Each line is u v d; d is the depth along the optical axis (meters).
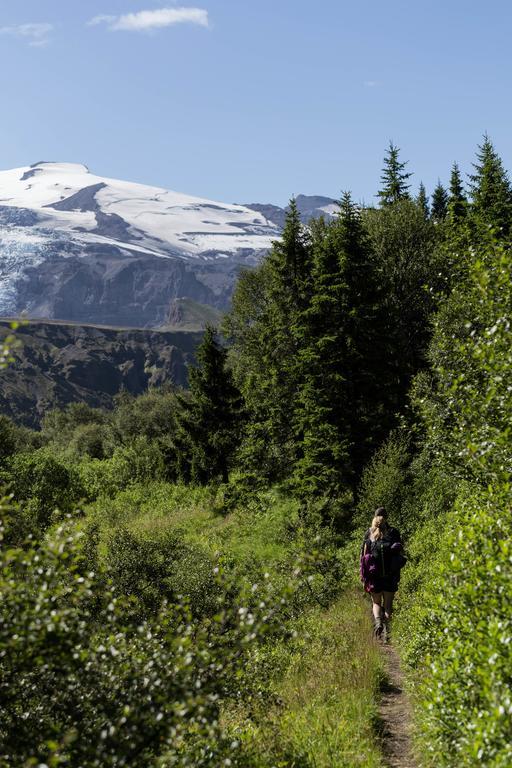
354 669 8.66
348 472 31.89
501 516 6.06
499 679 4.04
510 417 7.16
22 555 4.43
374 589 10.78
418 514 20.17
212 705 4.75
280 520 31.33
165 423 107.00
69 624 4.38
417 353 41.28
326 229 47.09
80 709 4.45
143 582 16.08
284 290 40.50
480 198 43.72
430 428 8.82
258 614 5.05
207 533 34.00
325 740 6.31
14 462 45.50
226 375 47.50
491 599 4.80
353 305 34.06
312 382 33.78
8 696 4.32
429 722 5.38
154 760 4.39
